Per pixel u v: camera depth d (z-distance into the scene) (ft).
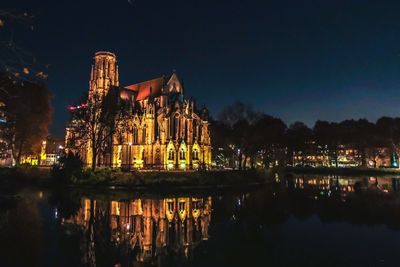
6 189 212.43
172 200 186.39
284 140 472.85
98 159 392.47
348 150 634.02
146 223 120.78
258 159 483.10
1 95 167.22
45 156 490.90
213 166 448.24
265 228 115.75
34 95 286.25
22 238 94.68
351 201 183.62
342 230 112.88
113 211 143.95
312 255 83.76
